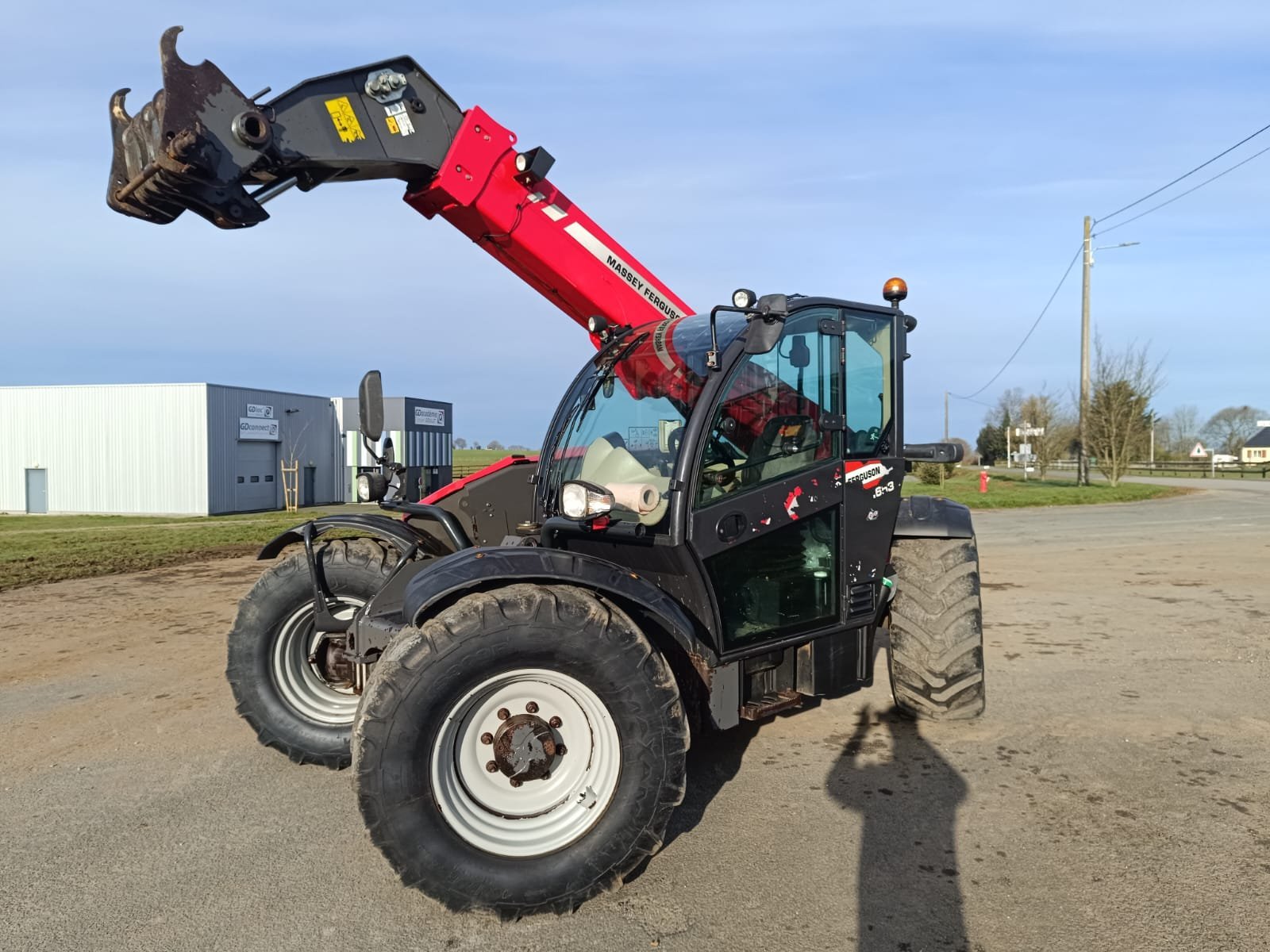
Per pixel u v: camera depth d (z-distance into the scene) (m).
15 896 2.96
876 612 4.14
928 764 4.01
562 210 4.50
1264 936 2.57
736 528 3.49
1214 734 4.35
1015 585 8.96
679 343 3.72
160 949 2.63
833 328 3.86
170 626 7.71
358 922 2.78
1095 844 3.18
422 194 4.30
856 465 3.97
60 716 5.04
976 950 2.54
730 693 3.54
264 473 30.62
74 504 28.66
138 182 3.41
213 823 3.54
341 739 4.16
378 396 4.12
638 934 2.68
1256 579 9.05
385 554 4.32
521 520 4.55
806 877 3.00
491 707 2.89
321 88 3.83
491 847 2.79
